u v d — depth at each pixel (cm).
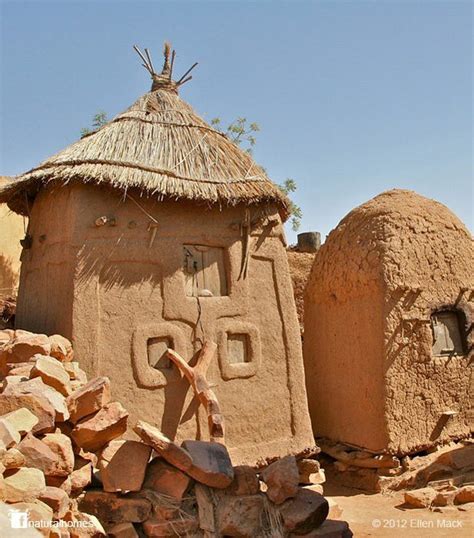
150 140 771
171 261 733
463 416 956
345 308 970
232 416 740
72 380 594
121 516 496
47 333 725
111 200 712
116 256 704
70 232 691
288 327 799
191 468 506
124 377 687
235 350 763
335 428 973
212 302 750
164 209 741
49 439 472
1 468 403
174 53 912
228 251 774
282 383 782
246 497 515
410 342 912
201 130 824
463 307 973
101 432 514
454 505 768
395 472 875
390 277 909
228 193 755
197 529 496
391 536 649
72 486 492
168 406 704
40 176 712
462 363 961
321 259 1050
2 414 471
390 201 994
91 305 681
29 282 808
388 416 881
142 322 706
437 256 963
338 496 870
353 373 943
